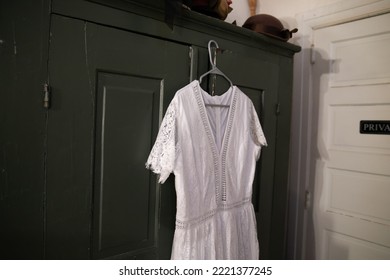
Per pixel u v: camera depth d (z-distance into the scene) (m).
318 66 1.64
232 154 1.01
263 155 1.22
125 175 0.82
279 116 1.29
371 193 1.44
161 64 0.87
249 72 1.13
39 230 0.67
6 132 0.62
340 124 1.56
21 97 0.63
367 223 1.46
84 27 0.71
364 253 1.47
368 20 1.42
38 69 0.65
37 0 0.64
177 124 0.84
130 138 0.82
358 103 1.48
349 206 1.53
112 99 0.78
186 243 0.86
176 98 0.85
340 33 1.53
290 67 1.33
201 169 0.91
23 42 0.63
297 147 1.75
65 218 0.71
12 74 0.62
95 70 0.74
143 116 0.85
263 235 1.24
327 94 1.61
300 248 1.73
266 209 1.25
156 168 0.81
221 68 1.03
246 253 1.06
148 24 0.83
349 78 1.51
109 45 0.76
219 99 0.99
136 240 0.85
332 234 1.60
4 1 0.60
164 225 0.91
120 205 0.81
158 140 0.82
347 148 1.53
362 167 1.47
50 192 0.68
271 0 1.85
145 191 0.87
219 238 0.97
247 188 1.08
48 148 0.68
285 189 1.34
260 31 1.16
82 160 0.73
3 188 0.62
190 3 0.93
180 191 0.84
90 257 0.76
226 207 0.99
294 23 1.73
